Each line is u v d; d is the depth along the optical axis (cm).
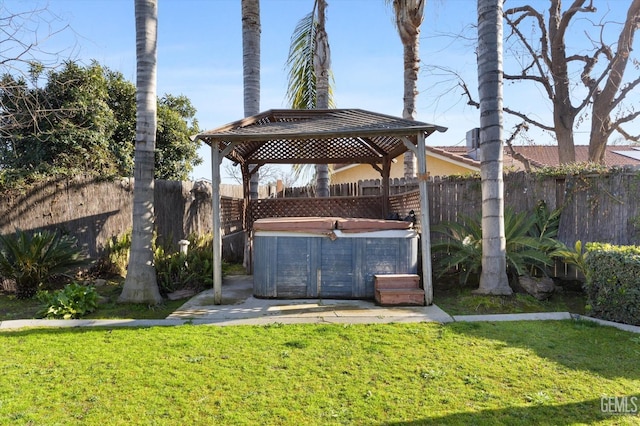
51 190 690
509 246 600
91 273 734
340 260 575
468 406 273
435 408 271
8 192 641
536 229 653
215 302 542
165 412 265
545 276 602
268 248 575
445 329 428
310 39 960
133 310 523
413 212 696
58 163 877
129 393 289
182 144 1291
